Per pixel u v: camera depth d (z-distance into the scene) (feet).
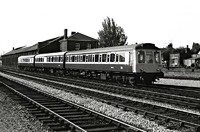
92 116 33.35
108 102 44.37
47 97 50.62
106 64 81.00
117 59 75.56
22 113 35.58
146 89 63.67
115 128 27.22
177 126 28.86
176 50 288.10
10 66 312.71
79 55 100.63
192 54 295.28
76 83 78.13
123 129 27.30
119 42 159.53
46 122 30.04
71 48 195.42
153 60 70.74
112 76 80.59
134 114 35.65
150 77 70.59
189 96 51.85
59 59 120.47
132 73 69.21
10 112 36.17
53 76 113.80
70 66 109.09
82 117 32.81
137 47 68.69
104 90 63.41
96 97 50.78
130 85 73.10
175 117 33.45
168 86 73.15
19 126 28.40
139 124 29.96
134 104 43.78
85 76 99.55
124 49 72.54
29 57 171.83
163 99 46.44
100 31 161.89
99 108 40.27
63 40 198.39
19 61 201.57
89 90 60.18
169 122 30.68
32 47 232.12
